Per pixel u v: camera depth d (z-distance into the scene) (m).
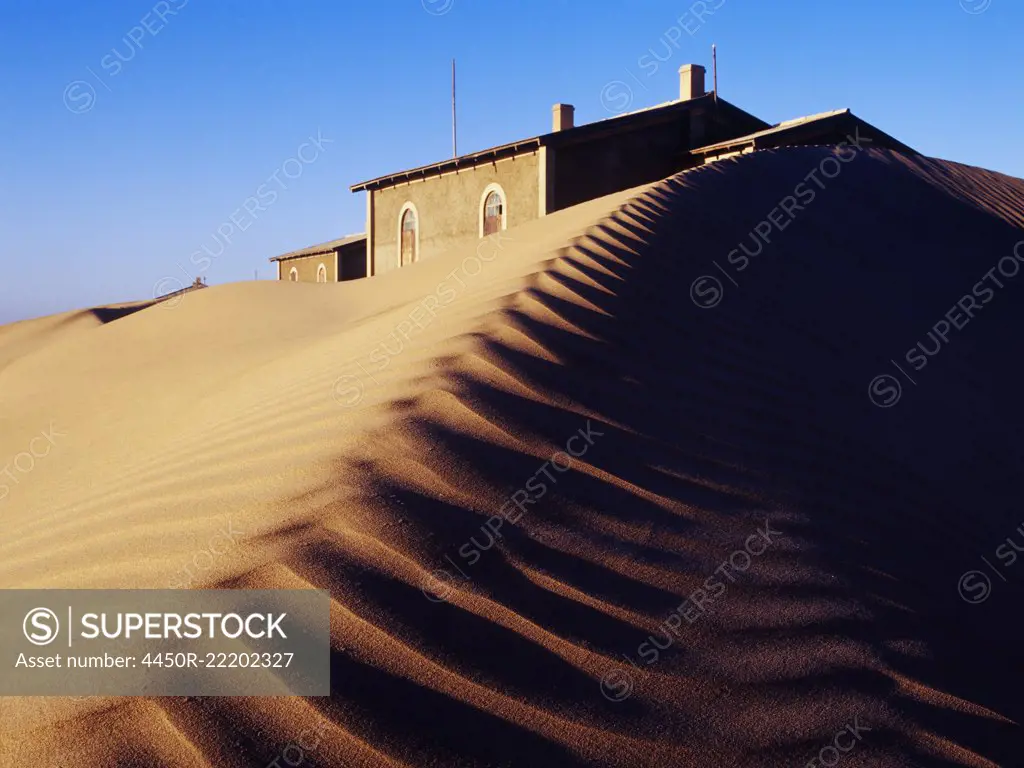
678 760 2.25
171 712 2.04
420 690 2.24
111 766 1.88
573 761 2.16
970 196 13.41
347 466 3.21
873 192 11.24
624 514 3.28
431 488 3.12
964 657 3.09
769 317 6.19
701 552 3.19
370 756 2.02
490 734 2.17
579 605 2.71
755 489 3.80
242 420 4.43
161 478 3.71
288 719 2.06
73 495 4.78
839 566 3.39
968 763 2.53
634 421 4.07
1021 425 6.31
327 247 30.94
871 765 2.40
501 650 2.44
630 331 5.10
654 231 7.01
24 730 2.00
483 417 3.71
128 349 10.73
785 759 2.34
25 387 9.91
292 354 7.83
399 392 3.95
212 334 10.50
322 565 2.60
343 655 2.28
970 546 4.10
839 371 5.82
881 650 2.93
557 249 6.42
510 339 4.61
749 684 2.58
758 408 4.68
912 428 5.38
